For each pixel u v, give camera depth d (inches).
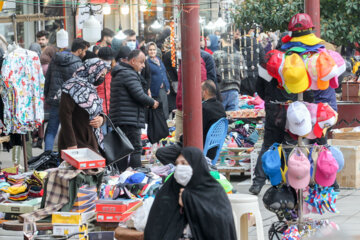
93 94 527.8
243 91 900.6
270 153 450.0
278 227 471.2
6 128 671.1
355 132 733.9
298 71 426.6
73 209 473.1
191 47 512.4
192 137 518.3
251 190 649.6
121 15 1218.6
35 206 494.3
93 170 483.8
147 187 512.1
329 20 932.0
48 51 893.8
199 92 517.7
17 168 617.9
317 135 446.0
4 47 879.1
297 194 455.5
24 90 674.8
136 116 658.2
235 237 387.5
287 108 457.7
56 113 769.6
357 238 299.4
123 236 439.5
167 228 384.8
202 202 379.2
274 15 924.0
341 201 644.1
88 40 789.2
